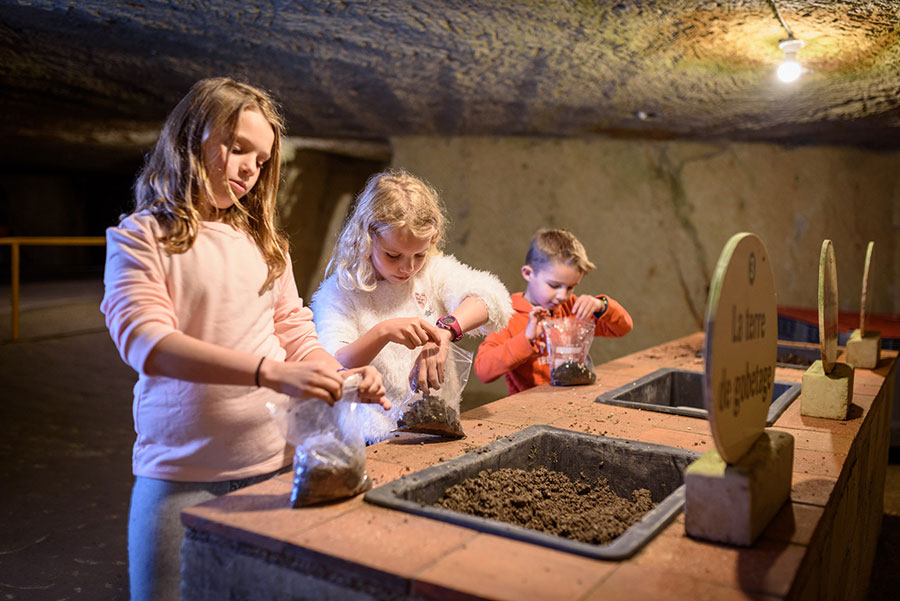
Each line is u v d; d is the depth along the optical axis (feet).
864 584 7.98
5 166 34.71
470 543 3.81
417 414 5.66
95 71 11.63
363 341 5.68
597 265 17.79
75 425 15.89
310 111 14.98
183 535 4.72
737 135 15.87
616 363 9.69
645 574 3.50
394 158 19.25
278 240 5.37
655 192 17.33
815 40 8.52
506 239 18.34
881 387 8.35
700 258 17.15
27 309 25.73
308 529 3.94
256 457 4.91
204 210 4.85
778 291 16.85
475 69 10.86
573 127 16.01
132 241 4.44
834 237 16.55
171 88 12.94
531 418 6.55
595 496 5.25
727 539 3.84
